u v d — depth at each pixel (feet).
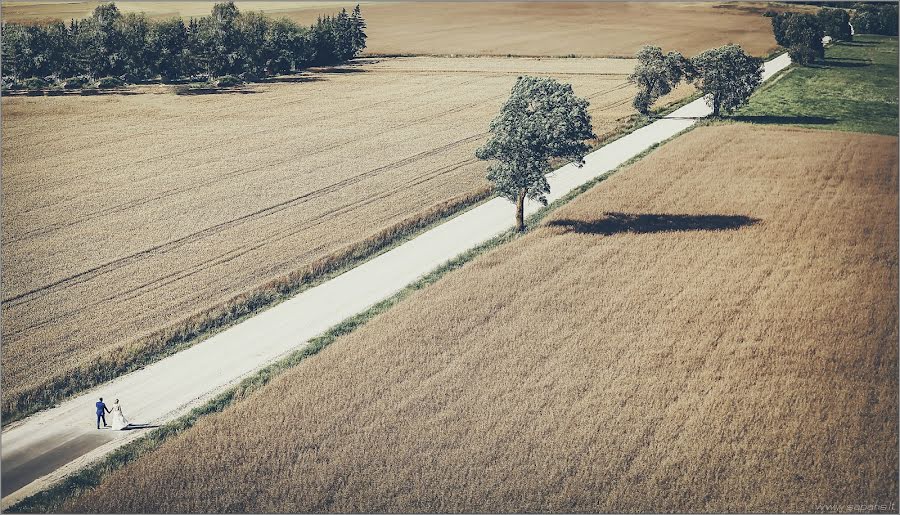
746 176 259.39
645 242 206.59
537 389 139.95
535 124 205.46
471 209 239.30
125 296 180.65
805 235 210.38
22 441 129.59
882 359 150.00
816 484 117.60
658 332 160.15
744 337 158.40
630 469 120.06
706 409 134.31
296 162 293.64
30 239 216.74
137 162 293.64
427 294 177.88
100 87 435.53
